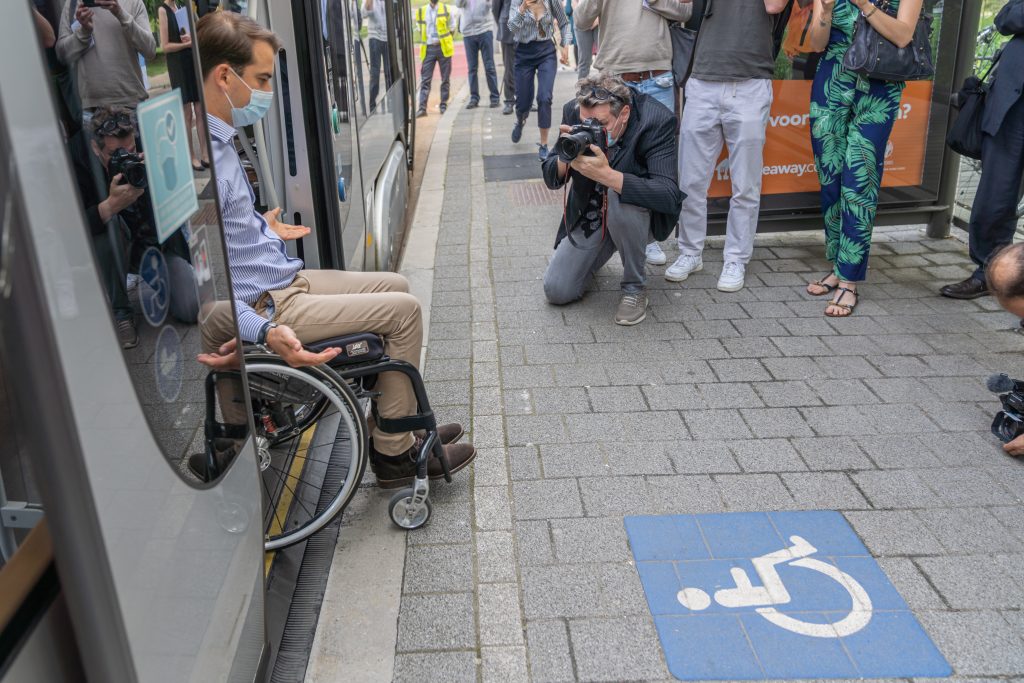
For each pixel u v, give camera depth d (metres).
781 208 5.75
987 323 4.74
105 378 1.19
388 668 2.52
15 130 1.03
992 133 4.59
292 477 3.43
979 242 4.93
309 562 3.01
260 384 2.86
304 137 3.75
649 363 4.39
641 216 4.60
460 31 12.50
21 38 1.06
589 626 2.67
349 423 2.86
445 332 4.80
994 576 2.84
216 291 1.75
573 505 3.27
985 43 6.01
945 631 2.62
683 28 5.84
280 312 2.85
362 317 2.92
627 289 4.88
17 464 1.46
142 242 1.37
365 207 4.75
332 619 2.71
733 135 5.07
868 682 2.44
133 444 1.27
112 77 1.29
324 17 3.72
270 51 2.72
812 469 3.46
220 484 1.70
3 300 1.05
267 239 2.89
